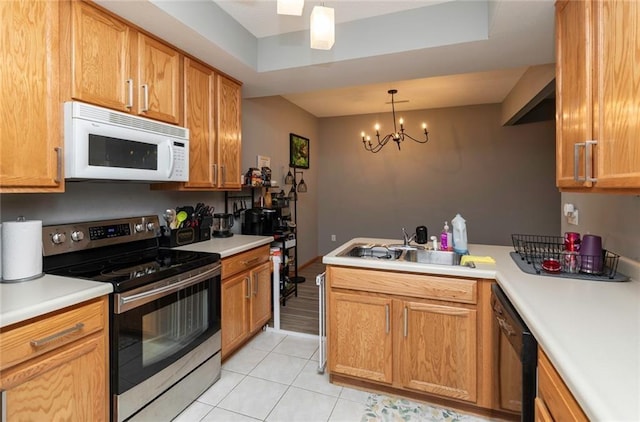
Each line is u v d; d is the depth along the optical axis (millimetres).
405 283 1822
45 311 1142
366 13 2209
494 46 2115
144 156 1842
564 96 1477
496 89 4090
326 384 2064
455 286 1719
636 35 984
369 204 5465
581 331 949
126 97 1752
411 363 1830
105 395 1398
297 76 2670
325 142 5684
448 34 2078
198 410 1819
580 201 2039
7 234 1377
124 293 1444
